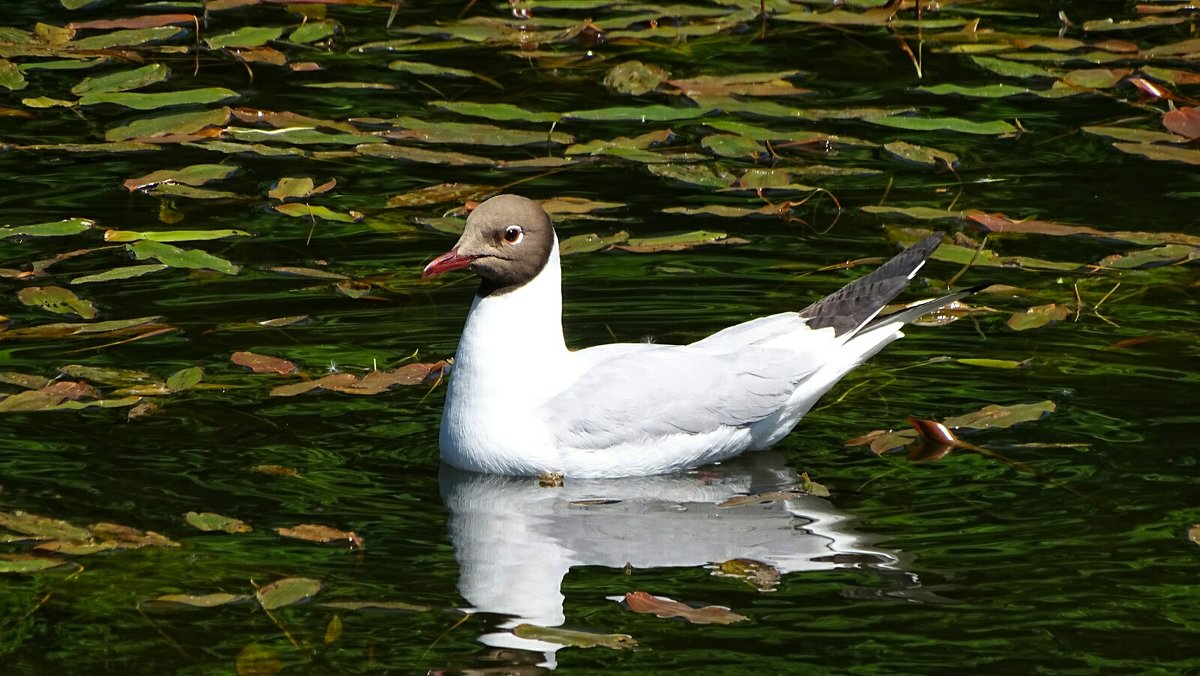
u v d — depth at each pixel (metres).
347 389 11.41
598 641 8.19
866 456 10.85
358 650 8.16
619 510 10.12
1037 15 19.62
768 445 11.28
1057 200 14.99
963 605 8.71
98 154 16.16
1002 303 13.16
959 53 18.34
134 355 11.93
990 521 9.76
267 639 8.26
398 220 14.59
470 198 14.91
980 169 15.91
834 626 8.48
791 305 12.98
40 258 13.51
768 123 16.88
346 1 19.48
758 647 8.25
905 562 9.24
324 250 13.95
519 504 10.19
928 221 14.45
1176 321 12.70
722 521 9.91
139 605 8.56
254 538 9.38
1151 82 17.55
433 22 19.27
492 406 10.61
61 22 18.61
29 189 15.00
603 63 18.22
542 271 10.66
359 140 15.52
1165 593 8.82
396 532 9.59
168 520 9.54
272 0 19.50
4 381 11.29
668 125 16.81
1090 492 10.08
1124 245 14.11
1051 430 10.98
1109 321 12.73
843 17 18.64
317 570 9.02
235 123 15.98
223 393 11.41
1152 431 10.91
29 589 8.71
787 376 11.05
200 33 18.52
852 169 15.72
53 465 10.21
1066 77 17.17
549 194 15.12
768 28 19.58
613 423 10.67
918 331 12.70
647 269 13.76
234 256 13.82
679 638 8.34
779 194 15.36
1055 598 8.77
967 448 10.81
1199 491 10.04
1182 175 15.72
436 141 15.54
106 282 13.34
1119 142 15.89
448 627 8.41
